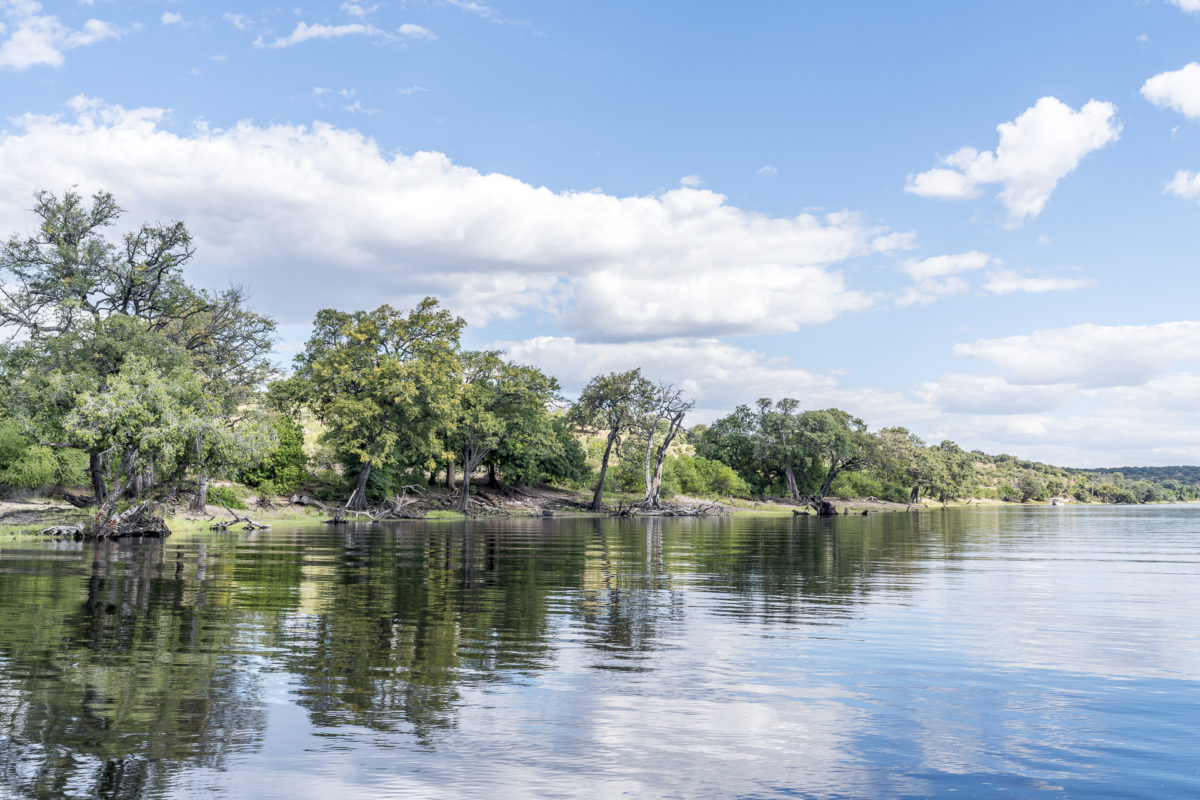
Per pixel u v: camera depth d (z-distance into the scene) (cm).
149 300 4916
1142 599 1684
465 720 768
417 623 1290
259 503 5825
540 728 747
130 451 3344
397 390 5953
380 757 664
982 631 1270
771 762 666
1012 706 841
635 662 1023
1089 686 923
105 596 1564
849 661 1042
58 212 4588
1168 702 859
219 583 1784
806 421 12219
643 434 9362
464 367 7569
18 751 671
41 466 4675
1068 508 15875
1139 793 609
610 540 3731
